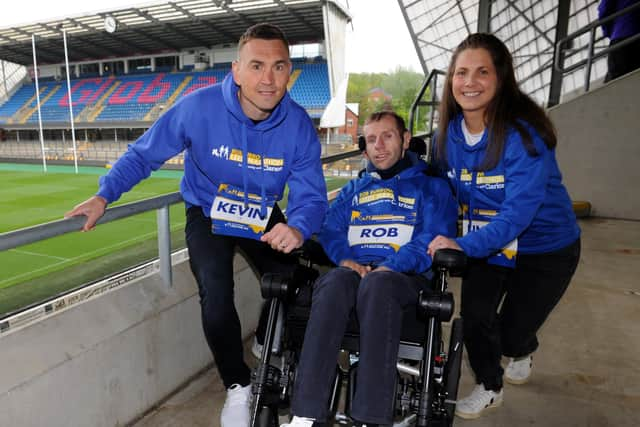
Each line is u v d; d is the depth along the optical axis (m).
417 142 1.85
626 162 4.89
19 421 1.35
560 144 5.13
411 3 12.16
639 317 2.74
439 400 1.35
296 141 1.60
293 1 21.55
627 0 4.98
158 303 1.90
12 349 1.41
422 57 13.96
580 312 2.81
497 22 11.00
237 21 24.22
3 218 10.44
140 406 1.81
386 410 1.14
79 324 1.61
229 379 1.59
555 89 6.05
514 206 1.46
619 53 5.12
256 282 2.54
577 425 1.82
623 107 4.80
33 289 5.44
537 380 2.13
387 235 1.72
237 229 1.65
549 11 9.90
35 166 21.67
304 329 1.46
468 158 1.64
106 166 21.91
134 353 1.76
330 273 1.36
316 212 1.59
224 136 1.58
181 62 30.12
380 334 1.20
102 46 28.61
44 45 28.17
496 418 1.86
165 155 1.62
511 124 1.48
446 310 1.23
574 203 5.07
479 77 1.47
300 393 1.17
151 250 6.89
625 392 2.04
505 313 1.88
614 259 3.74
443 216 1.68
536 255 1.73
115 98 28.72
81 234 7.70
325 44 24.52
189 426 1.76
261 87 1.40
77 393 1.53
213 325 1.53
